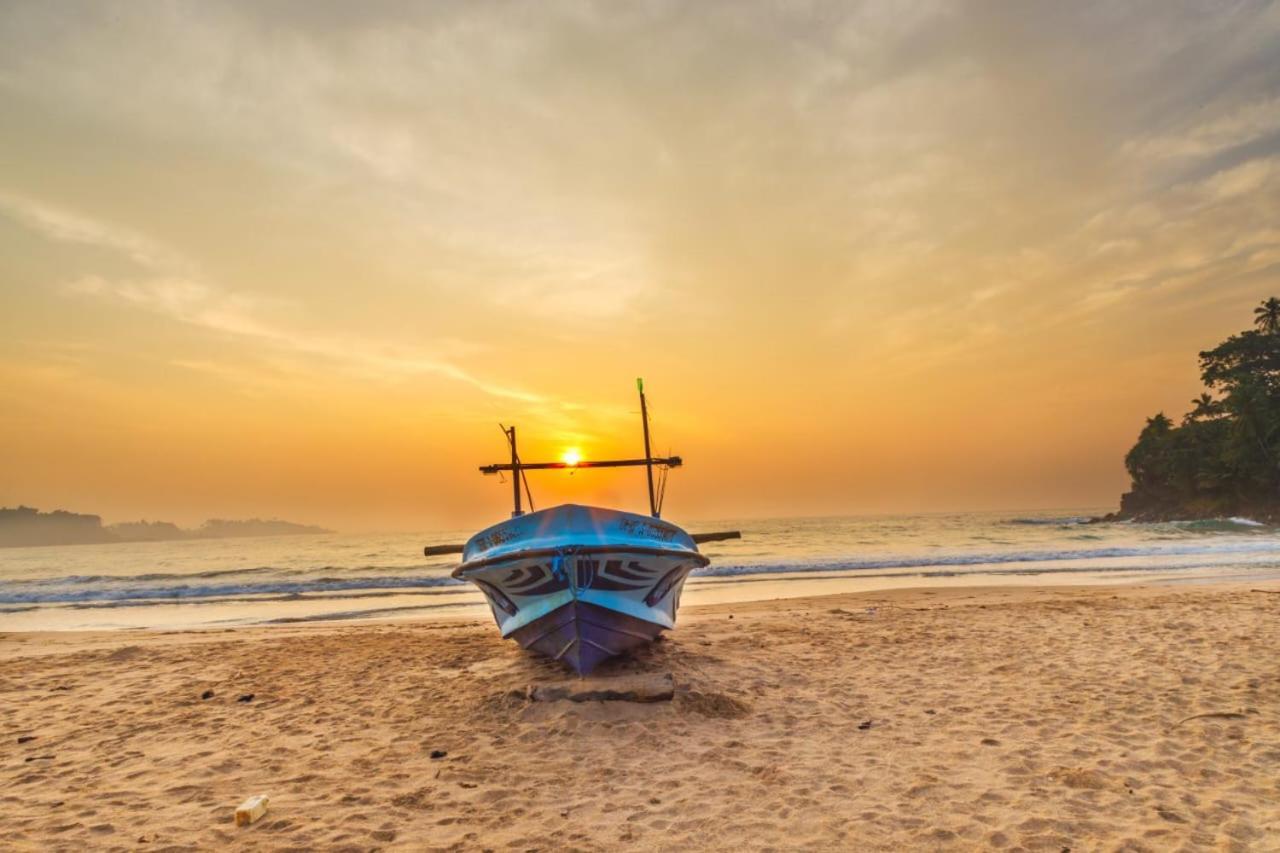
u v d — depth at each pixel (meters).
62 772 6.05
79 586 31.88
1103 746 6.03
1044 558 32.41
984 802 4.95
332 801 5.25
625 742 6.45
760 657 10.12
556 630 8.56
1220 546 37.00
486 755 6.23
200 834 4.68
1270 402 75.38
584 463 12.20
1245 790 5.02
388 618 18.34
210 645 12.81
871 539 61.28
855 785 5.32
